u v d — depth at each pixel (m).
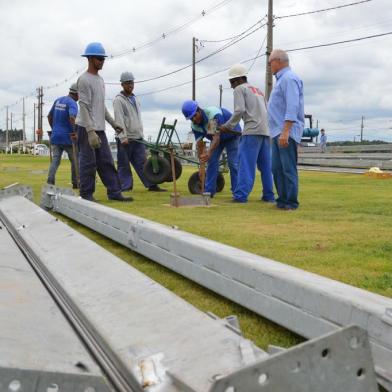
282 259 2.96
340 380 1.02
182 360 1.26
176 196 5.79
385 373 1.33
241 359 1.21
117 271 2.11
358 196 7.27
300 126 5.37
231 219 4.67
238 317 2.01
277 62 5.43
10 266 2.25
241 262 2.04
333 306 1.55
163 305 1.66
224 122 6.74
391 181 10.98
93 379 1.15
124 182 8.14
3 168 16.47
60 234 3.02
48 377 1.11
